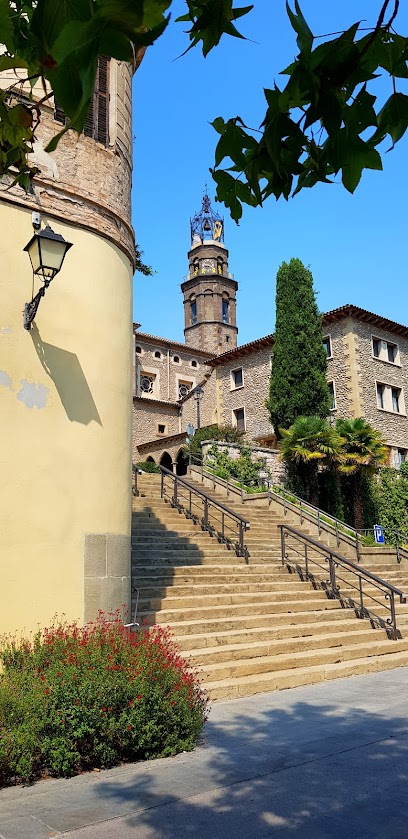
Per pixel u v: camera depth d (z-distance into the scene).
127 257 9.52
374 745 6.14
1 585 7.02
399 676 9.76
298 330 26.86
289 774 5.34
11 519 7.22
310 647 10.27
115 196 9.23
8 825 4.34
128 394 9.02
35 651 6.55
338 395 28.80
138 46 1.67
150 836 4.16
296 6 2.02
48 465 7.65
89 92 1.54
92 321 8.48
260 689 8.47
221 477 22.27
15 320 7.70
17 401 7.54
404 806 4.65
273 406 26.73
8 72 8.10
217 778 5.25
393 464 29.03
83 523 7.83
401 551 19.44
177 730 6.04
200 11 2.29
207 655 8.79
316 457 22.52
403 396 30.58
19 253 7.89
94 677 5.71
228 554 13.94
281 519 18.95
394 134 2.43
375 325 30.02
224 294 64.44
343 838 4.12
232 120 2.64
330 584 13.33
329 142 2.32
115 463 8.43
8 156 3.14
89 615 7.64
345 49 2.15
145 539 13.32
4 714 5.42
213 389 35.47
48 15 1.60
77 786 5.12
